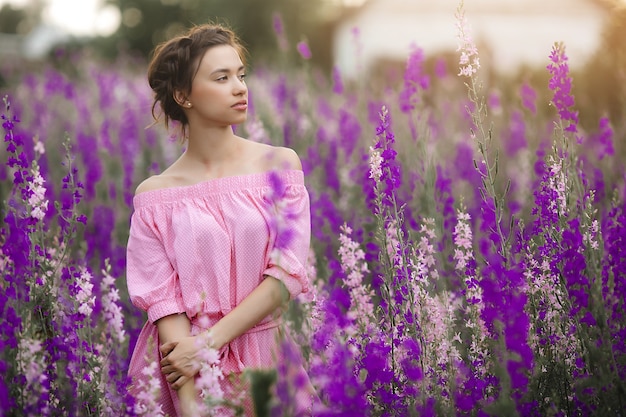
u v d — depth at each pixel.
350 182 5.52
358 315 3.18
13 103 7.77
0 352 2.84
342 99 8.33
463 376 2.98
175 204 3.06
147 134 6.93
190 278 2.96
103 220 5.06
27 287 3.16
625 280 3.12
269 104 6.48
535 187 4.59
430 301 3.13
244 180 3.04
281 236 2.60
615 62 7.89
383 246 3.15
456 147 6.64
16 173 3.19
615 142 5.91
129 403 2.87
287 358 2.30
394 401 2.91
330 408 2.56
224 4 32.78
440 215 4.18
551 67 3.38
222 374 2.90
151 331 3.07
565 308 3.10
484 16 24.33
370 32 26.45
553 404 2.84
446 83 8.66
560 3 24.05
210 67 3.04
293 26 30.88
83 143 6.40
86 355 3.10
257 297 2.90
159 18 36.06
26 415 2.82
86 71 10.66
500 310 2.86
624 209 3.72
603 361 2.79
